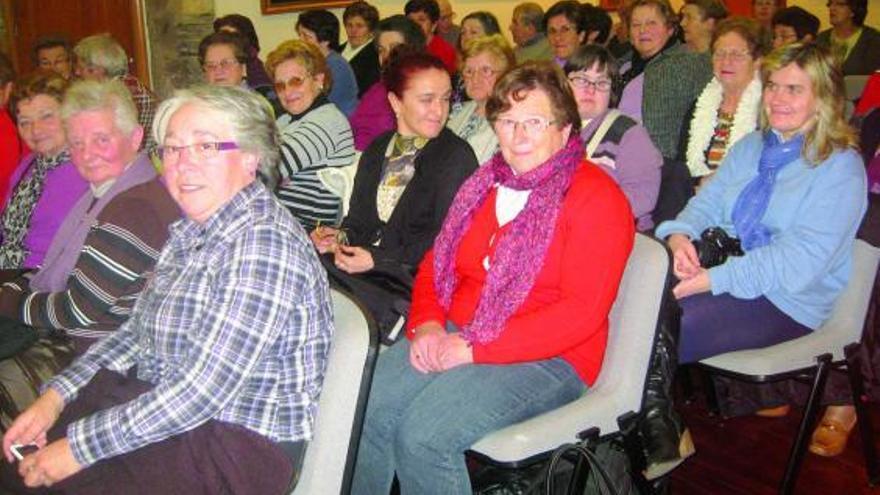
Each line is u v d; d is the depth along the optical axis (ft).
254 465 4.39
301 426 4.54
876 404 8.57
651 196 8.34
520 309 5.60
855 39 17.44
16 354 5.77
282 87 9.88
